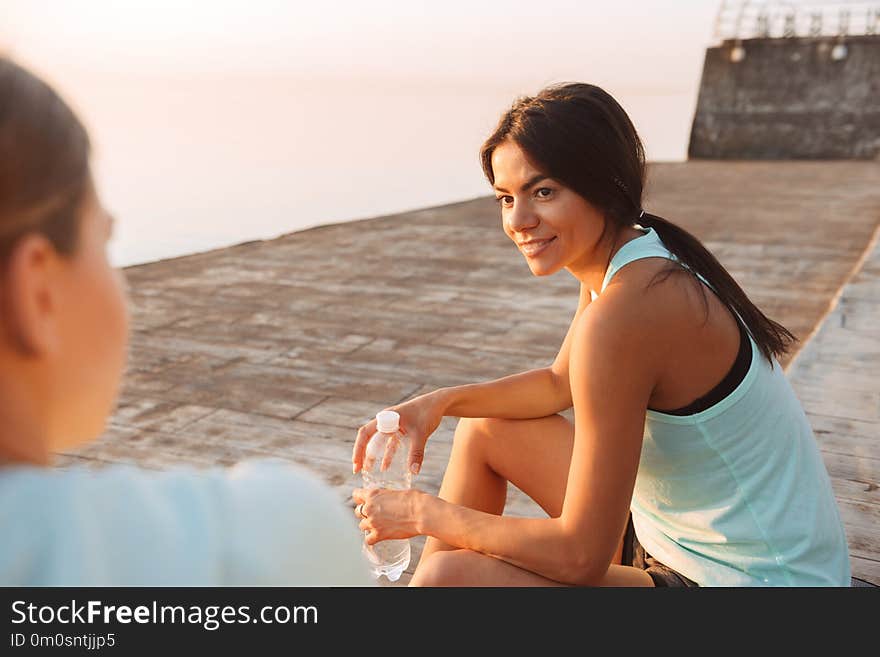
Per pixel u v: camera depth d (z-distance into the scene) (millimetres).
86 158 617
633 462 1726
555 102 1768
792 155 24719
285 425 3953
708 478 1776
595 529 1722
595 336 1682
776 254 8211
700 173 17078
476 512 1864
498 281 7121
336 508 690
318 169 28688
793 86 24578
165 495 625
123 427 3898
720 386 1725
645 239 1779
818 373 4328
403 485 2273
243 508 637
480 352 5152
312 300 6453
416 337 5465
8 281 577
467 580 1776
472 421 2332
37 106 576
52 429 640
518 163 1789
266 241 9125
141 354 5031
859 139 23797
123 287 673
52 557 551
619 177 1781
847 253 8211
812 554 1773
